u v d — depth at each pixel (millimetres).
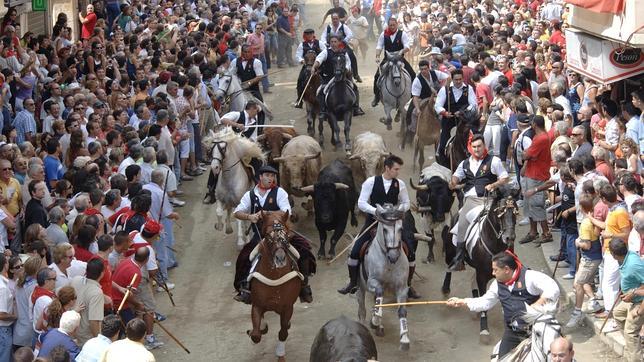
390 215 11969
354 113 23156
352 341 9578
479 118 17281
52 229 12891
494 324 13516
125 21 28828
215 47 26578
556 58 20891
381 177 13031
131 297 12203
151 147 16172
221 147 16297
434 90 19703
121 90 20156
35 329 10820
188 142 20234
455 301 10406
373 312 13125
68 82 20156
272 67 33219
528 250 16188
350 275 13086
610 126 16141
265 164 17172
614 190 12656
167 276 15352
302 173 16703
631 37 15375
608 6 15680
